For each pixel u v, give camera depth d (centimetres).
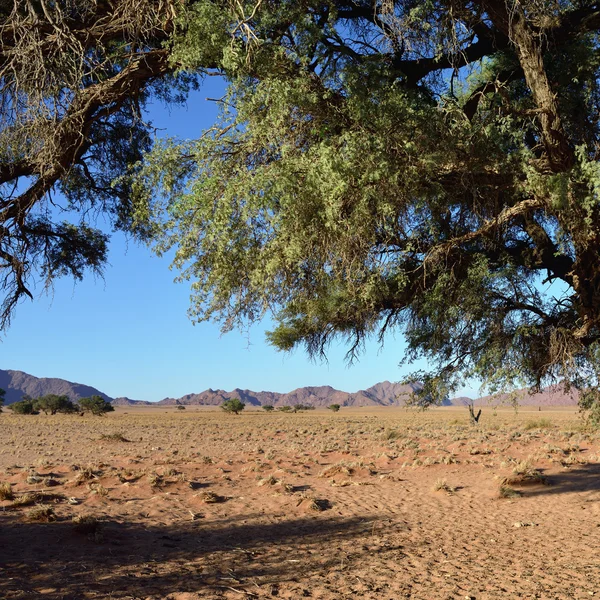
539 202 583
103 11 682
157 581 760
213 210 562
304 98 539
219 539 1052
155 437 3909
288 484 1622
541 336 740
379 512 1322
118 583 737
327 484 1706
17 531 995
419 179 556
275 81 539
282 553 955
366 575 827
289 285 611
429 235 659
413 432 3938
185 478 1653
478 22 630
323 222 538
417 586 776
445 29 622
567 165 574
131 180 832
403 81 660
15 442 3347
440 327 732
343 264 582
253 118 559
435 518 1260
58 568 790
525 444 2600
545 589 762
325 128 548
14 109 637
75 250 980
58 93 643
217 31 563
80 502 1329
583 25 657
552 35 635
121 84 675
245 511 1315
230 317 608
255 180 521
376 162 523
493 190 629
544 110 573
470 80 771
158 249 585
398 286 673
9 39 679
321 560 910
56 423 6275
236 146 580
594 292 631
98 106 707
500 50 697
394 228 598
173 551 945
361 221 538
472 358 756
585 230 561
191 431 4741
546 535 1098
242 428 5244
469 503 1426
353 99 547
